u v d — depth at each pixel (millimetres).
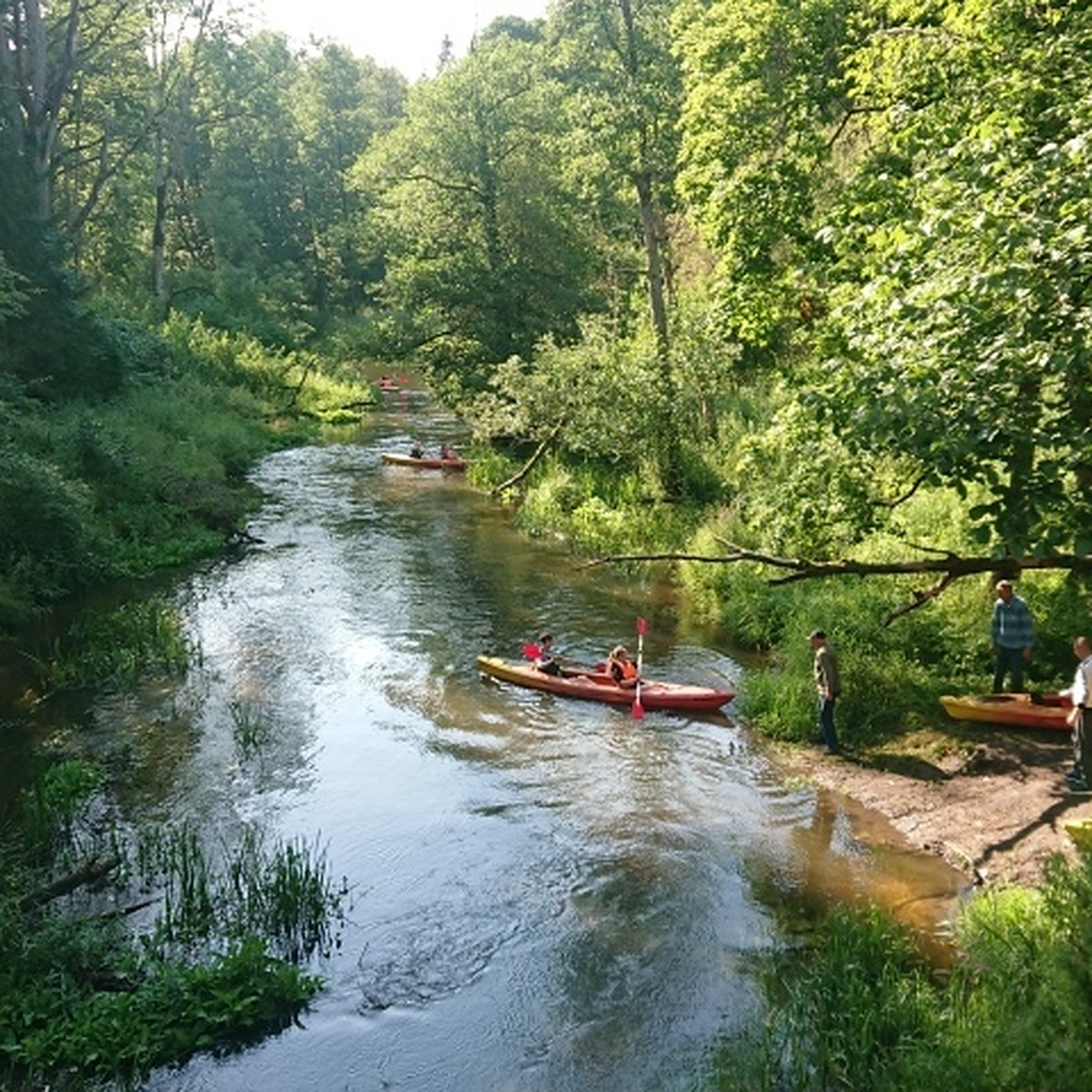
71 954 8422
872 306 8484
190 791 11906
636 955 8805
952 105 10914
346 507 27109
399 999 8297
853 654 13828
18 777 12242
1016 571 6453
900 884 9711
